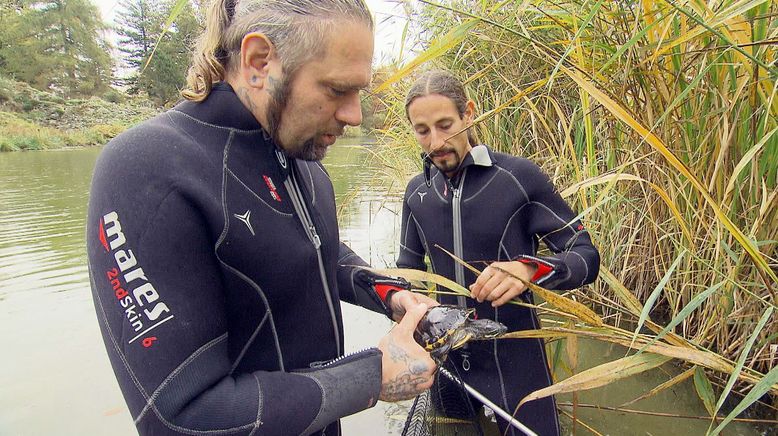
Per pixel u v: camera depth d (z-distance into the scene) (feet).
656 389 4.34
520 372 5.29
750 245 3.28
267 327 2.91
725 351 5.49
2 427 5.81
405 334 3.11
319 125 2.68
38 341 7.83
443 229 5.62
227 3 2.75
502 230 5.30
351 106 2.70
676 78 4.55
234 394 2.39
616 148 6.23
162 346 2.26
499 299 4.43
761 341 5.01
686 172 3.29
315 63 2.48
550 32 6.83
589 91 3.51
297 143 2.75
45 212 16.93
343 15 2.46
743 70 4.44
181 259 2.38
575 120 7.41
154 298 2.29
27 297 9.48
